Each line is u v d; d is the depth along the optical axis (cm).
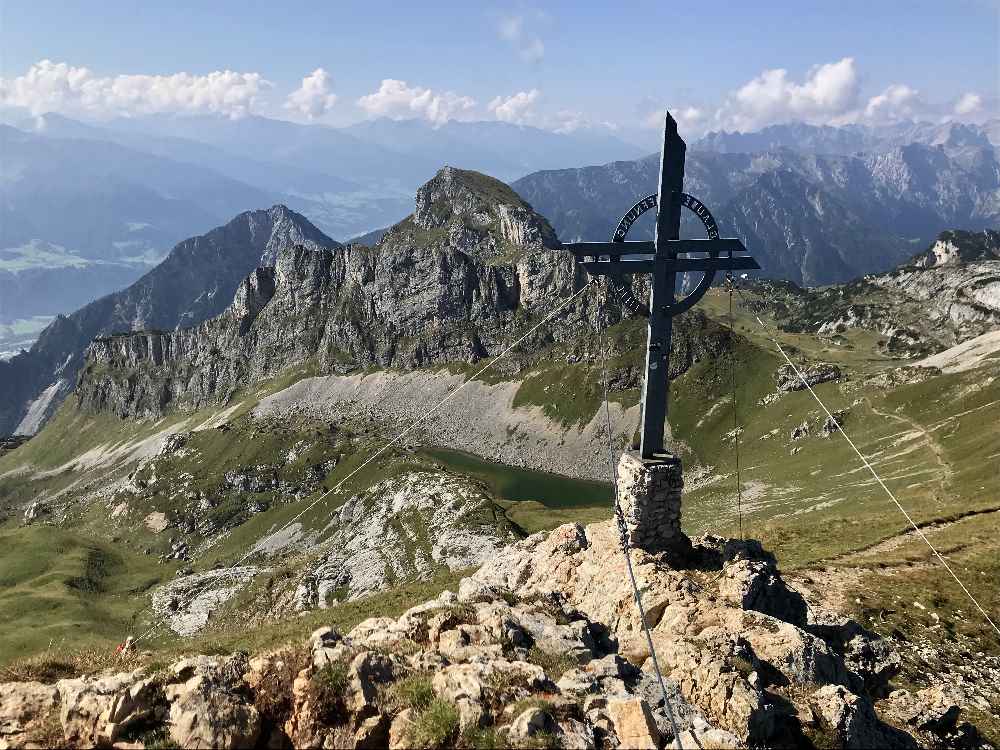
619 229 2678
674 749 1470
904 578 4359
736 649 1952
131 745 1362
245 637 3719
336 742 1376
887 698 2389
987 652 3500
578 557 2936
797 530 6069
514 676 1573
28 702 1587
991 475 11919
